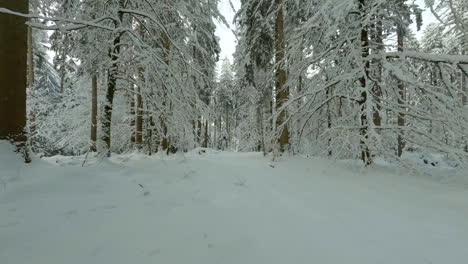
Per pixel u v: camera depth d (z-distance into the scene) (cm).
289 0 1118
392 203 420
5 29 497
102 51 770
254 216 350
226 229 305
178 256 242
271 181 591
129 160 839
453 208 392
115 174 548
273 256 244
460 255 246
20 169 464
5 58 495
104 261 229
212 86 1444
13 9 509
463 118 588
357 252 250
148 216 341
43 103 1606
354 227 314
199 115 890
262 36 1239
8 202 348
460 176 555
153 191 462
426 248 261
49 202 359
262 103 1520
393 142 730
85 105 1883
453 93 612
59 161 741
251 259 239
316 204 411
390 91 711
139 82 721
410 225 322
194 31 1047
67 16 763
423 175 612
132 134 1625
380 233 297
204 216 347
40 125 1681
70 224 301
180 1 894
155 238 277
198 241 273
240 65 1440
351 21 759
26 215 315
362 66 688
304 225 319
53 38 972
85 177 479
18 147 496
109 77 704
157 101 729
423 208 392
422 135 632
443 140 648
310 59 812
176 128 784
